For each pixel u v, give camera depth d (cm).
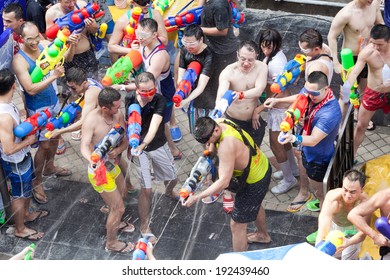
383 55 938
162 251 929
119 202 912
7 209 973
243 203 863
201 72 965
